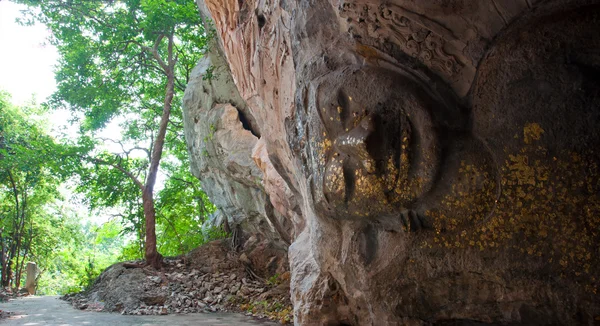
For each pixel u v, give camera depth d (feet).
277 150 23.79
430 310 13.88
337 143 14.01
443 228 12.87
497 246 11.93
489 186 12.02
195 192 60.13
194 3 47.37
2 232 61.46
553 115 10.96
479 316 13.12
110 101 52.90
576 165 10.72
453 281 13.12
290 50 18.47
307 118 15.66
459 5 11.87
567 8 11.00
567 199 10.87
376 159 13.06
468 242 12.45
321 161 14.67
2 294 43.55
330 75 14.51
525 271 11.60
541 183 11.18
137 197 54.08
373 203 13.53
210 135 43.93
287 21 18.34
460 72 12.59
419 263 13.52
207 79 44.75
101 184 49.83
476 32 12.01
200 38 45.44
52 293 90.43
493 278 12.26
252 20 22.06
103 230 77.71
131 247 53.06
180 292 37.47
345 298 17.35
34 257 68.95
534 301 11.74
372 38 13.51
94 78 52.39
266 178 33.09
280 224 40.40
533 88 11.17
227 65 42.47
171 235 56.44
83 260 91.15
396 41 13.17
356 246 14.97
